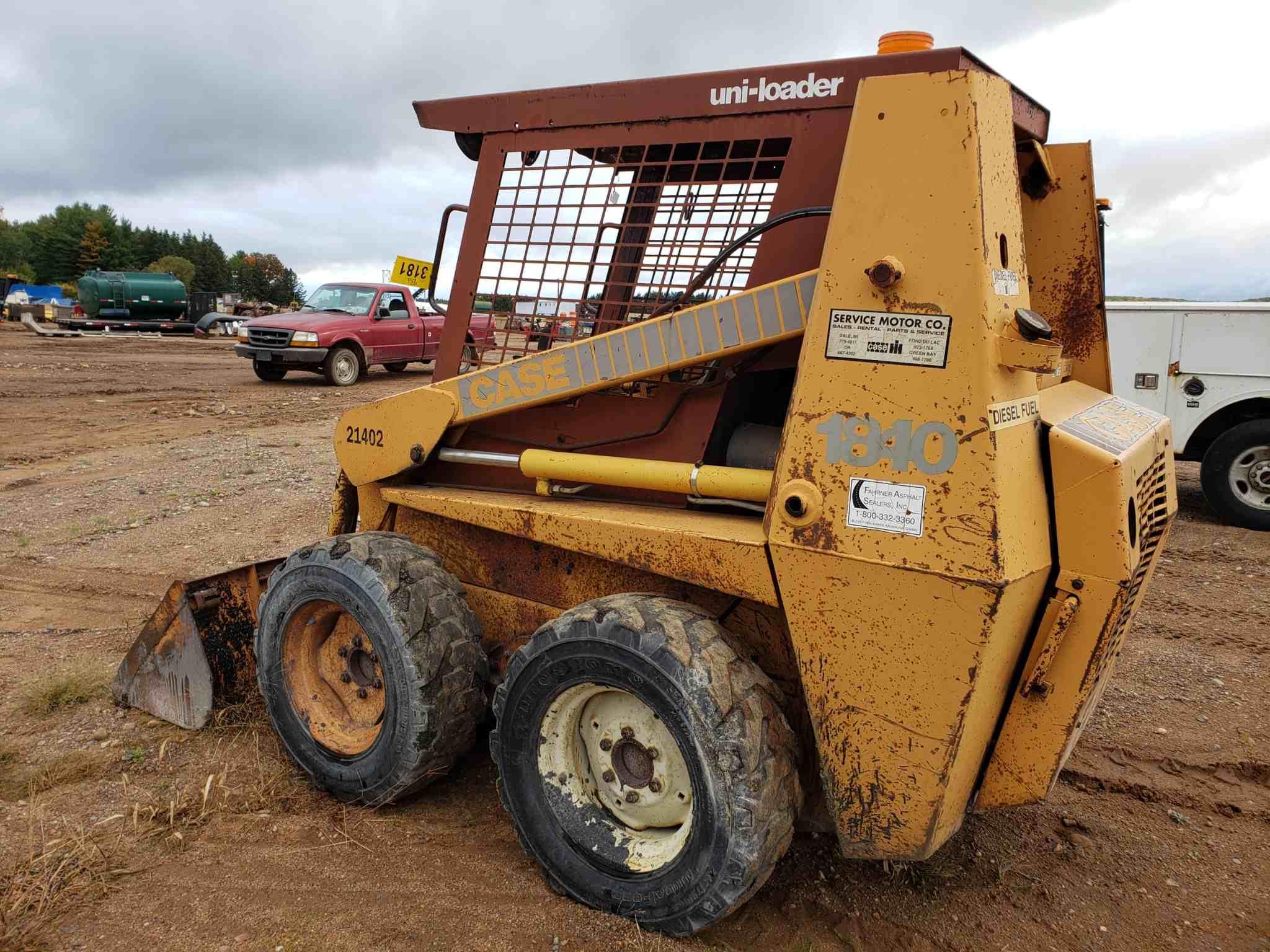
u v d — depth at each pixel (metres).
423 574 3.25
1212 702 4.48
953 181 2.21
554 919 2.71
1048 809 3.56
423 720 3.08
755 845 2.40
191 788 3.49
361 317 17.20
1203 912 2.93
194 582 3.90
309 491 8.68
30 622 5.37
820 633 2.45
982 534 2.19
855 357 2.34
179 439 11.45
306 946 2.61
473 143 3.48
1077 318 3.29
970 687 2.26
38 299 48.38
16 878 2.87
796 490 2.43
